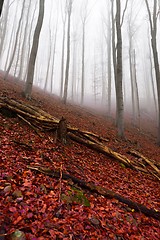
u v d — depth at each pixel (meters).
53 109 12.55
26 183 3.25
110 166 6.09
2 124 5.57
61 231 2.51
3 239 2.10
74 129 6.84
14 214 2.48
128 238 2.88
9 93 10.72
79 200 3.37
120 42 11.80
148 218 3.68
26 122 6.39
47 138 5.94
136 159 7.96
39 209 2.77
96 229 2.80
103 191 3.91
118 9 12.13
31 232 2.32
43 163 4.28
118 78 11.61
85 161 5.58
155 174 7.02
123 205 3.78
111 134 11.65
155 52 14.60
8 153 4.11
